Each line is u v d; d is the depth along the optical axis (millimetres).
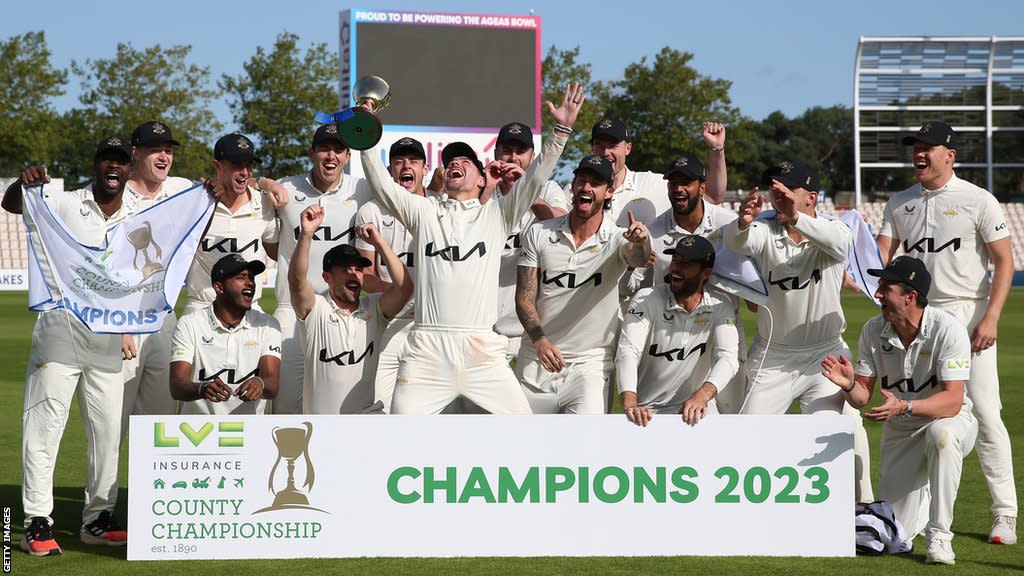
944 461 5207
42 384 5422
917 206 6246
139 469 5121
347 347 5922
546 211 6637
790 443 5258
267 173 38000
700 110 41188
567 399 6074
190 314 5848
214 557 5141
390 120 22984
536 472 5223
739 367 6344
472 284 5629
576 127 36438
